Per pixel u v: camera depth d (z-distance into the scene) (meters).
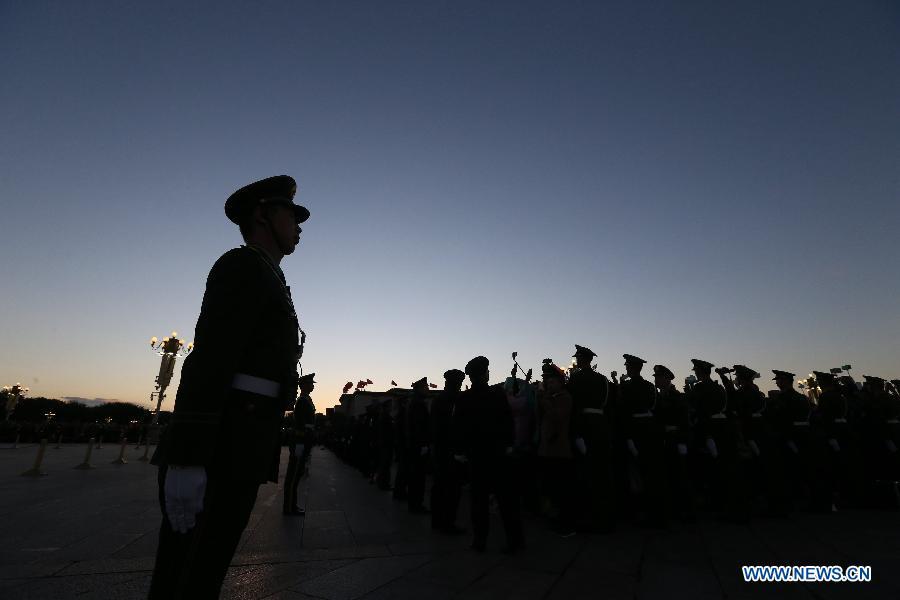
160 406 22.88
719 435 6.89
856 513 7.61
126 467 13.82
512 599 3.31
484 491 4.93
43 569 3.74
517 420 7.25
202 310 1.68
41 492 8.27
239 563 4.14
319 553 4.53
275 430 1.78
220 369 1.55
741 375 7.97
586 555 4.64
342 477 13.70
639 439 6.48
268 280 1.79
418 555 4.55
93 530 5.34
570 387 6.40
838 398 8.75
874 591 3.50
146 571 3.72
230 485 1.62
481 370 5.36
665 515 6.14
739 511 6.57
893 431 8.40
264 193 2.05
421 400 7.96
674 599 3.33
